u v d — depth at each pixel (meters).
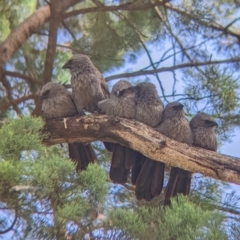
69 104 11.41
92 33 16.41
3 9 16.30
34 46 16.39
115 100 10.70
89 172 7.95
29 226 7.47
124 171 10.59
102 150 13.58
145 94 10.80
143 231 7.14
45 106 11.36
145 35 16.48
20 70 15.98
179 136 10.52
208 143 10.80
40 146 8.28
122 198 12.11
